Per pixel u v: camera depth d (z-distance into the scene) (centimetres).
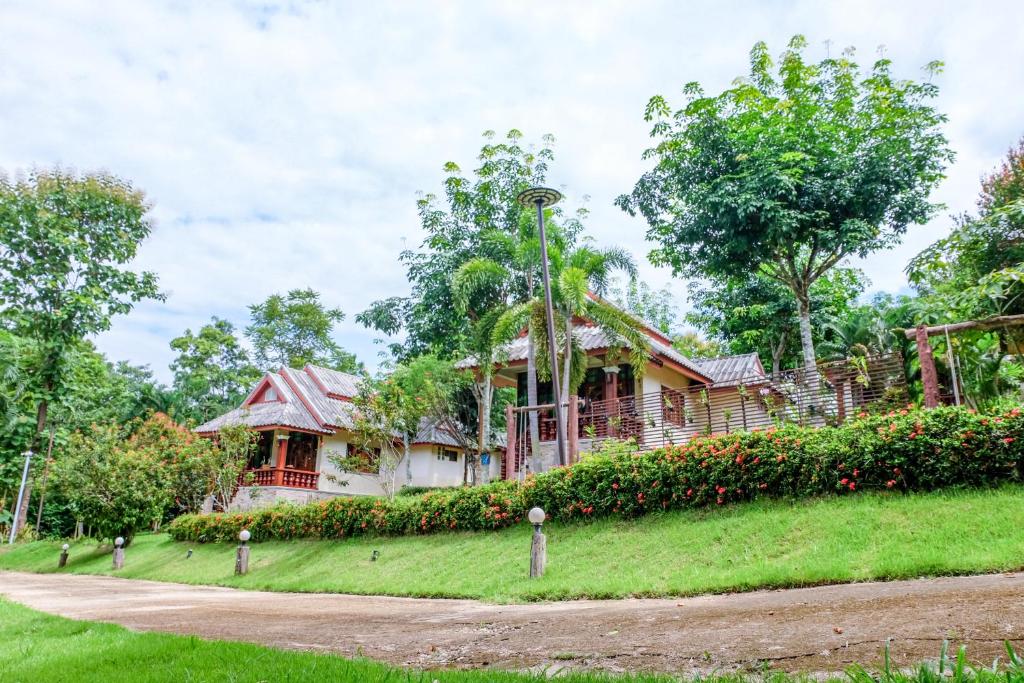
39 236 2638
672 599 802
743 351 3641
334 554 1562
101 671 463
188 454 2291
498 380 2570
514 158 2723
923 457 952
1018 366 1372
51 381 2730
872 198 2117
